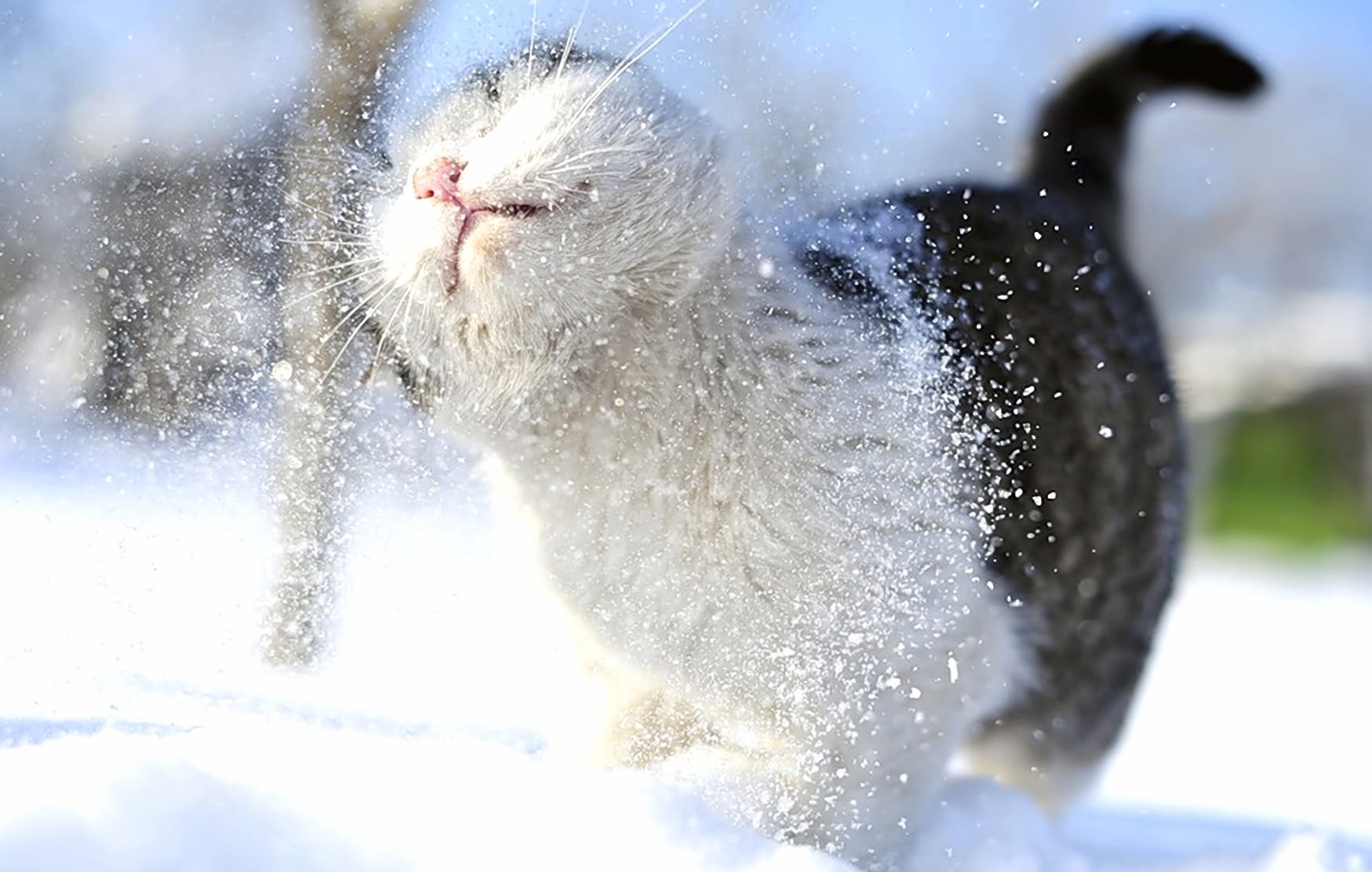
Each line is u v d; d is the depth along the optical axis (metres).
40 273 1.75
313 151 1.34
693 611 1.22
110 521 1.38
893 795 1.24
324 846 1.11
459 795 1.15
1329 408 4.71
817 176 1.34
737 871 1.13
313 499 1.34
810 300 1.23
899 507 1.24
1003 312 1.35
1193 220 5.19
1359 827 1.46
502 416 1.21
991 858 1.25
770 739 1.25
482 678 1.33
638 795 1.16
